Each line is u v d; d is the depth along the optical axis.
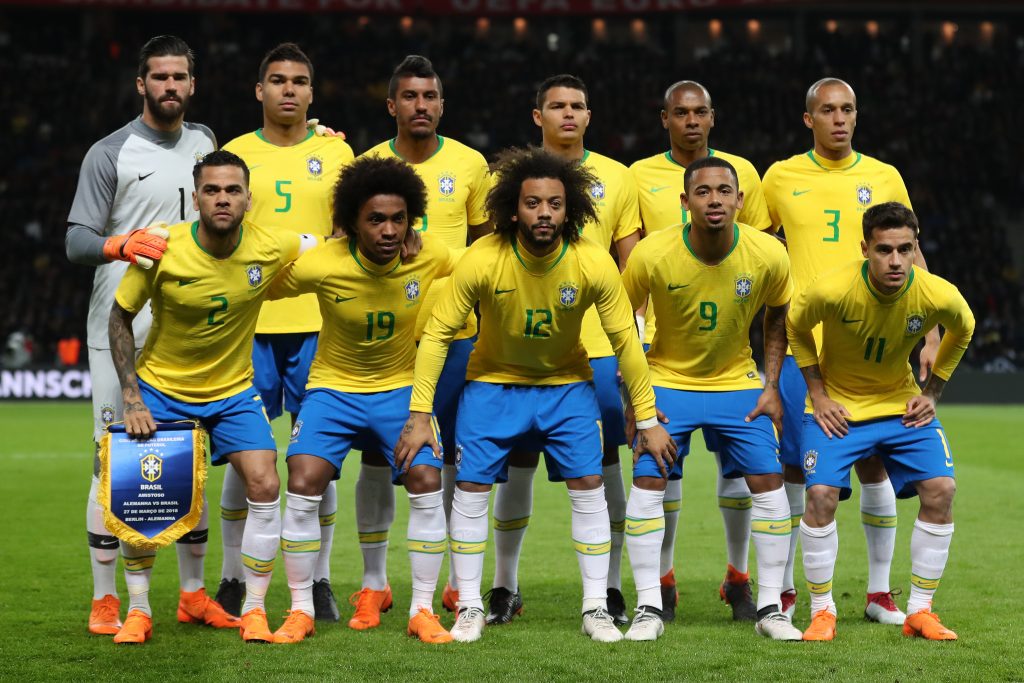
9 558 10.21
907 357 7.91
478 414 7.67
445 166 8.95
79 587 8.99
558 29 48.91
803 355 7.92
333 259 7.50
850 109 9.02
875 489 8.13
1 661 6.80
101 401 8.02
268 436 7.64
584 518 7.68
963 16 48.31
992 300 37.16
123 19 46.69
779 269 7.77
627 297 7.64
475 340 8.36
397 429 7.69
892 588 9.27
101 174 8.05
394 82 8.86
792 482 8.61
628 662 6.73
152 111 8.18
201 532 7.93
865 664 6.68
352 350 7.66
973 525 12.04
